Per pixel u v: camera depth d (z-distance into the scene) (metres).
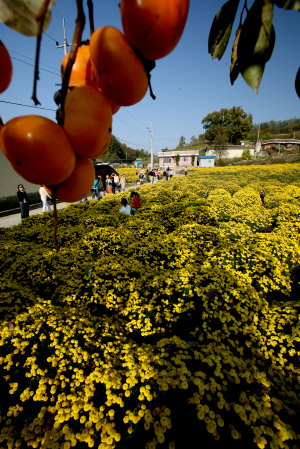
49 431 1.83
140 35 0.42
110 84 0.47
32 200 13.16
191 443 1.81
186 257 4.13
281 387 2.10
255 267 3.58
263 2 0.53
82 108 0.46
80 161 0.53
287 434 1.59
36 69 0.38
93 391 2.00
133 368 2.06
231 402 1.83
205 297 2.99
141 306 2.95
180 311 2.87
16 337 2.42
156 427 1.68
